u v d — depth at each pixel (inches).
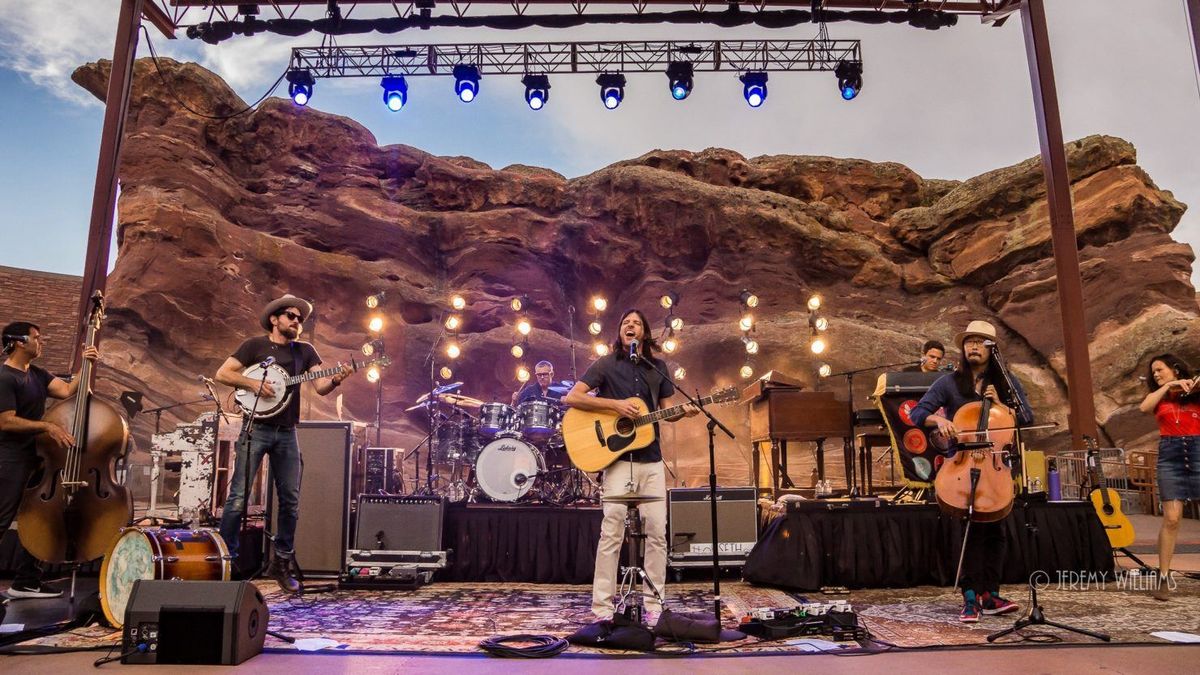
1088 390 343.9
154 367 651.5
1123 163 754.8
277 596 224.4
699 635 163.6
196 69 787.4
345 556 245.9
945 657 149.6
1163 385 229.1
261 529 256.2
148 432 609.6
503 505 263.6
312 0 387.2
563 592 234.2
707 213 828.6
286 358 229.3
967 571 190.1
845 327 746.2
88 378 205.8
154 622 144.2
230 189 780.0
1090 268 721.0
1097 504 282.5
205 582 146.6
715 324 767.7
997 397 193.6
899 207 887.7
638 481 177.8
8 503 195.5
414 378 748.0
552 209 885.2
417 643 164.6
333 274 767.1
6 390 196.7
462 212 866.8
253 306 717.3
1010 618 189.9
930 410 194.7
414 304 802.8
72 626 175.0
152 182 718.5
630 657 151.6
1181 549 326.3
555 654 153.6
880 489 332.2
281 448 228.4
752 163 921.5
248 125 826.2
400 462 348.2
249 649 147.7
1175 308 682.8
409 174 896.3
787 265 815.7
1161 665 142.3
